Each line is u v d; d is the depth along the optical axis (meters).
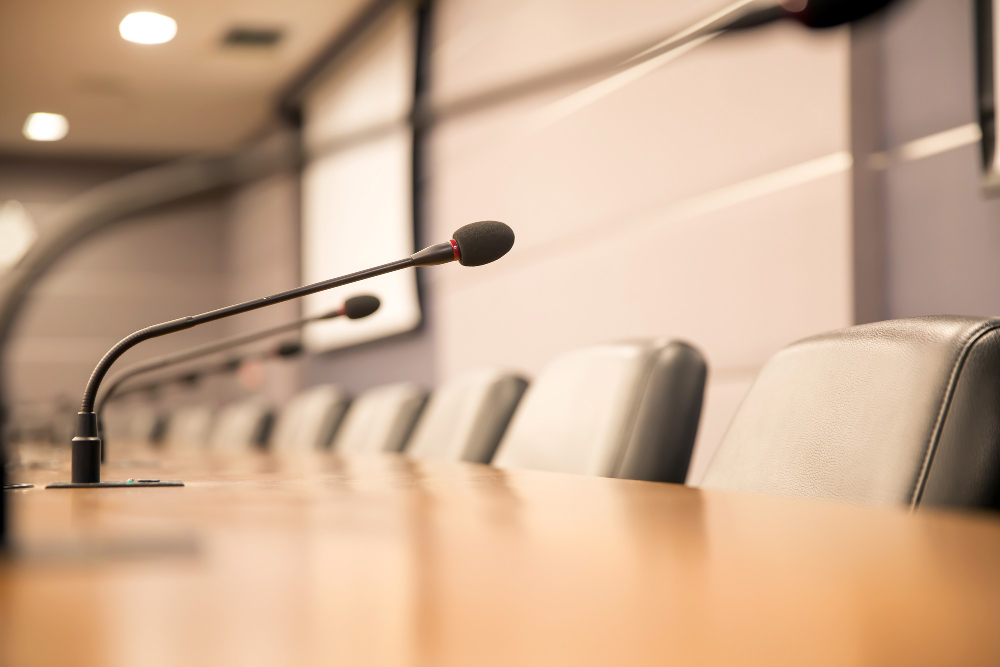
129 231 8.17
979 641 0.29
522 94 0.71
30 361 7.86
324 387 6.17
